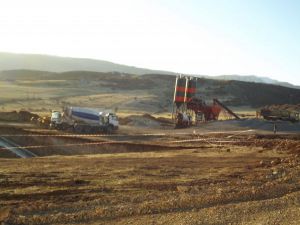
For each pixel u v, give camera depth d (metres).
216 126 64.62
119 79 187.88
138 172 19.58
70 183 16.45
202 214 11.53
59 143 44.81
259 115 83.00
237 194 13.50
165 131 58.25
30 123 65.31
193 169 20.88
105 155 28.91
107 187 15.59
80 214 11.13
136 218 11.12
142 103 134.50
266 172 19.12
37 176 18.14
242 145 37.00
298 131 60.59
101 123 57.47
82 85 177.38
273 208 12.18
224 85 166.25
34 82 184.25
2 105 114.25
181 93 74.62
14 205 12.52
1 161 23.94
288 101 161.38
